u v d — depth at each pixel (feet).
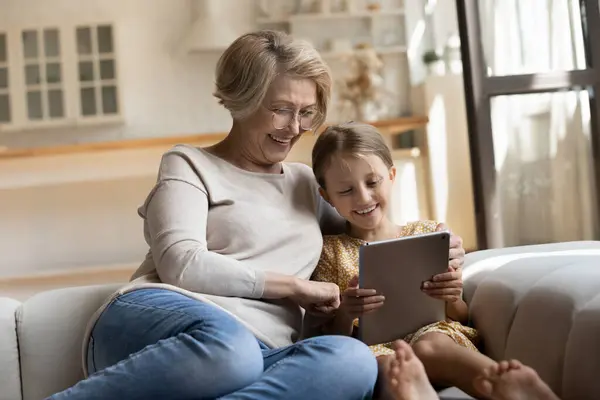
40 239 16.75
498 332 4.50
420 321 4.81
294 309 4.93
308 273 5.06
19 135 17.07
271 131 4.96
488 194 11.19
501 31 11.27
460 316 5.03
